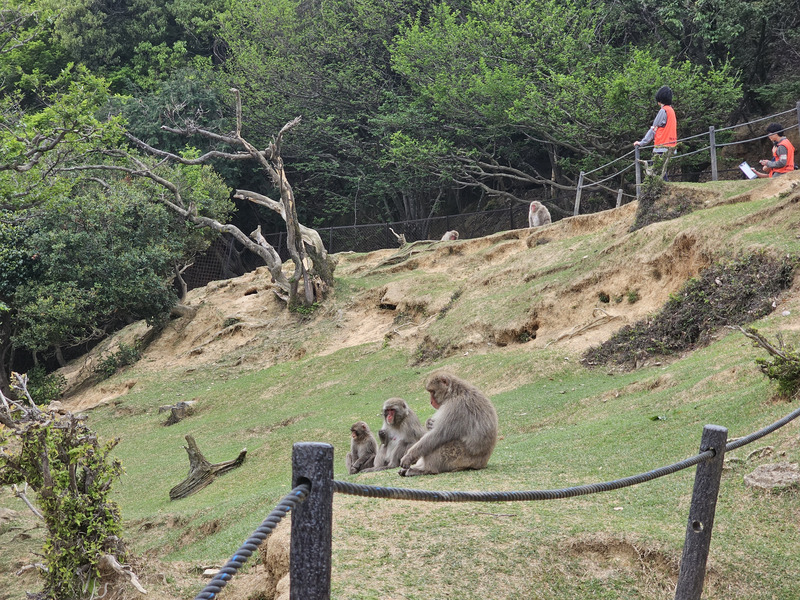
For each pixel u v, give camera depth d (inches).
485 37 1208.2
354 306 971.3
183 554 356.2
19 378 334.6
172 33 1691.7
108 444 333.4
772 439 300.7
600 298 672.4
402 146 1214.3
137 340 1127.6
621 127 1066.1
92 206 1037.8
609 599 219.1
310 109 1450.5
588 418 459.5
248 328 1014.4
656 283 641.0
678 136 1116.5
